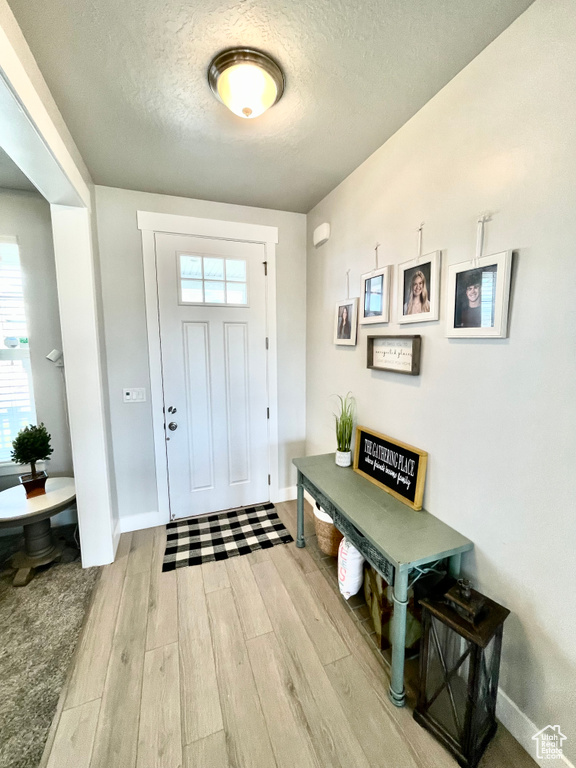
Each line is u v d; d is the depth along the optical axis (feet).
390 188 5.49
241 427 8.86
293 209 8.48
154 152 5.75
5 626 5.26
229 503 8.99
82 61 3.84
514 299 3.57
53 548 6.91
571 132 2.97
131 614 5.47
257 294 8.58
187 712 4.00
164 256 7.61
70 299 5.98
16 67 3.21
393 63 3.93
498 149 3.65
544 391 3.32
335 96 4.47
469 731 3.38
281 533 7.84
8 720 3.92
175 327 7.91
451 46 3.71
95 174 6.50
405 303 5.21
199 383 8.29
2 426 7.93
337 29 3.51
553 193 3.14
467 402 4.22
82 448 6.34
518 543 3.66
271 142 5.52
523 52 3.32
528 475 3.52
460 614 3.53
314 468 6.75
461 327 4.18
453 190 4.27
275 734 3.78
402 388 5.44
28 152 4.21
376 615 4.96
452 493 4.52
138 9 3.28
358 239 6.49
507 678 3.84
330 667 4.58
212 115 4.83
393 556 3.93
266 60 3.85
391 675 4.11
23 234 7.51
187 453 8.38
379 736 3.76
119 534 7.70
